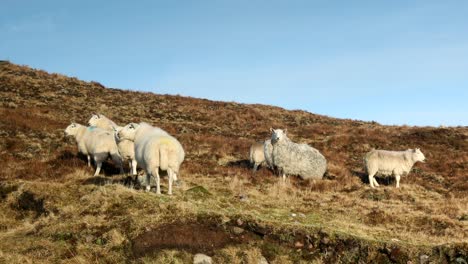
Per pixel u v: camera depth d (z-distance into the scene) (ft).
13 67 133.59
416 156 56.75
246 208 42.37
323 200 48.70
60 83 127.95
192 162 66.74
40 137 74.59
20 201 42.60
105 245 32.96
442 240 35.42
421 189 57.82
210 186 50.60
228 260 31.60
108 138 54.90
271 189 51.70
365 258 31.73
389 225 40.75
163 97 136.05
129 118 104.22
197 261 31.17
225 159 71.72
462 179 65.57
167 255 31.45
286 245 33.35
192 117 115.14
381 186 58.08
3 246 33.55
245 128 108.06
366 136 93.30
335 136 92.68
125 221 34.94
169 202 37.45
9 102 97.96
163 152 40.24
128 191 39.50
